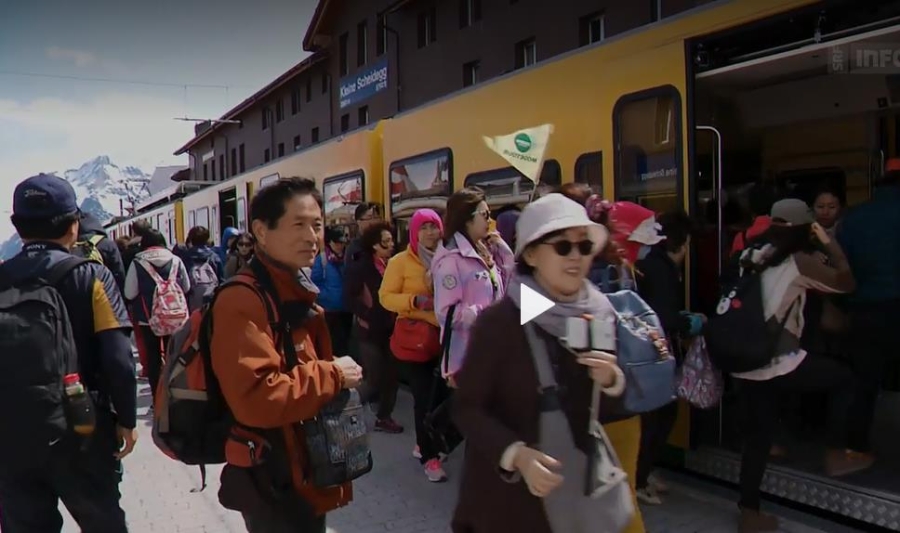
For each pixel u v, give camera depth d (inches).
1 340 104.5
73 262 112.0
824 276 147.6
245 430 93.7
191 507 186.9
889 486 156.9
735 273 163.0
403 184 295.9
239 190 515.2
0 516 126.4
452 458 217.9
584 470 80.1
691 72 170.2
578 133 200.1
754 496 152.9
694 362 162.6
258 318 91.1
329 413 96.9
